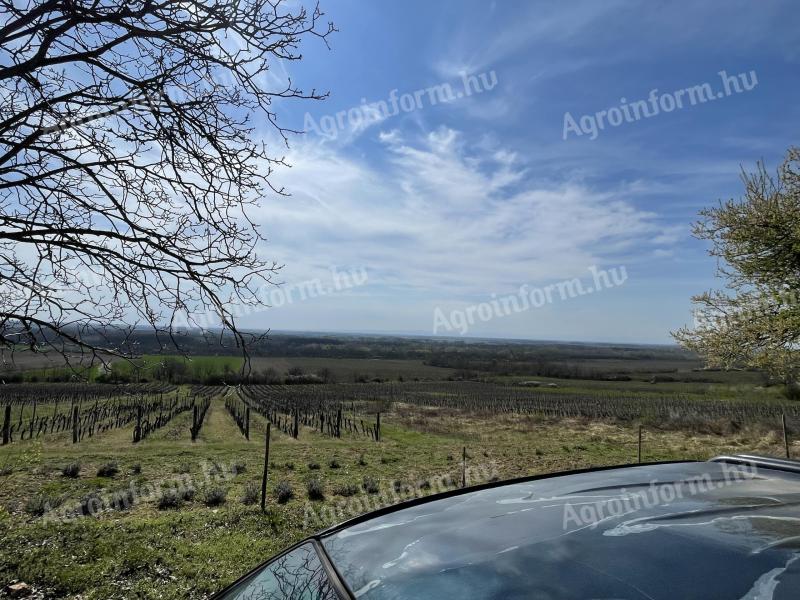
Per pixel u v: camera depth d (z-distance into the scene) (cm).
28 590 529
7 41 339
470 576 100
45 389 5275
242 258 454
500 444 2600
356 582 109
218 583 585
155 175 445
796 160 1259
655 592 86
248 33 401
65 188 441
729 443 2470
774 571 93
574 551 107
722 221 1375
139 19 378
